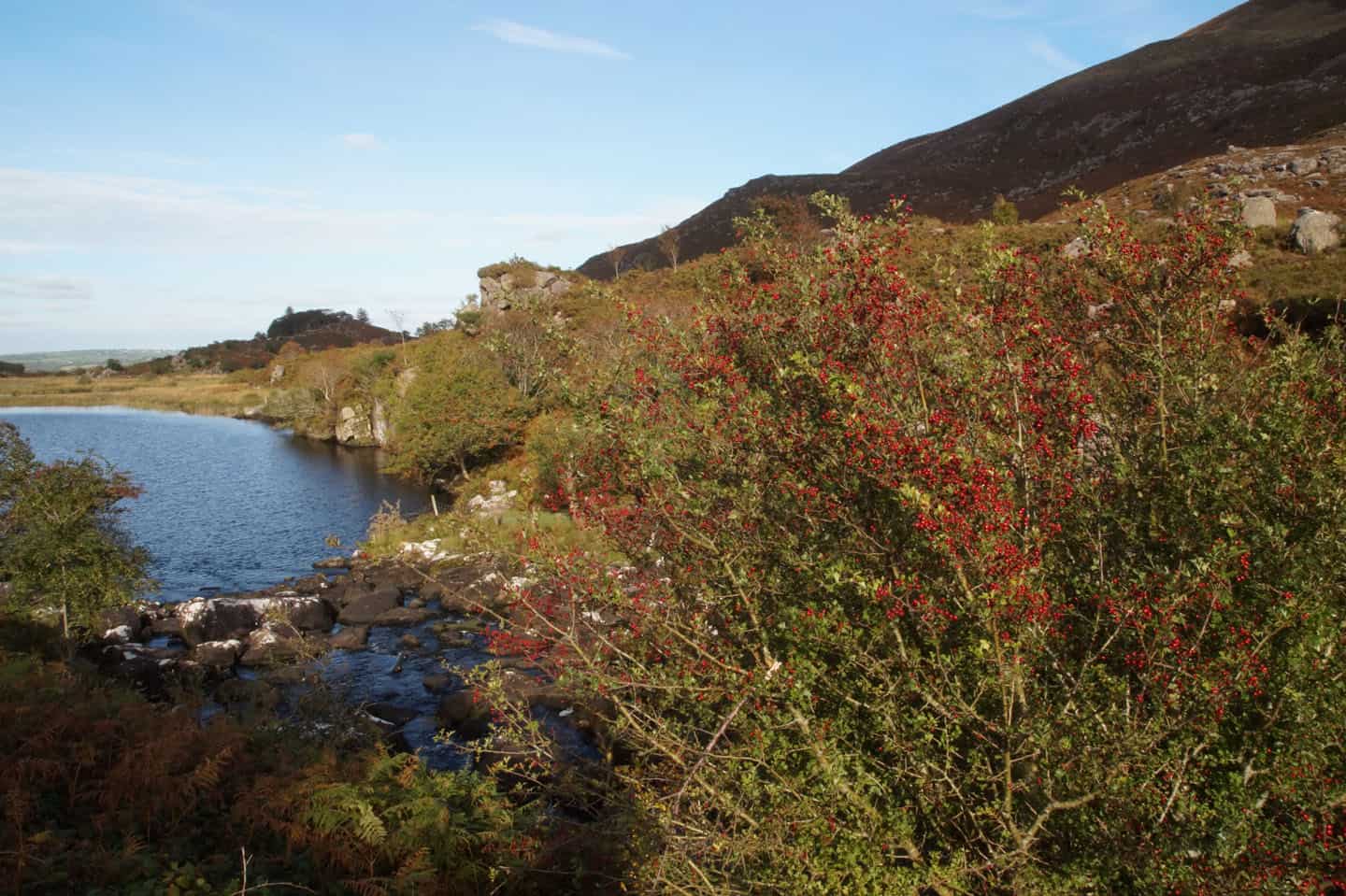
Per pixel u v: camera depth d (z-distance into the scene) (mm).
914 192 83375
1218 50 92000
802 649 4559
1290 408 4219
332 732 10125
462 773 8703
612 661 5664
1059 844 4047
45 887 5781
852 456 4137
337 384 64250
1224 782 3709
